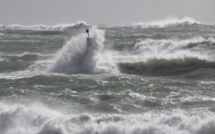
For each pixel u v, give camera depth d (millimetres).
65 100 72375
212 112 61969
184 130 54656
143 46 130625
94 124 57719
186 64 103062
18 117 62156
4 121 62031
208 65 101000
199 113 61531
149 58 110000
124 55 124188
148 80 88500
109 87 81812
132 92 77188
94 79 90062
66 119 59531
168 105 67562
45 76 92625
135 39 178750
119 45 140750
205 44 122188
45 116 61625
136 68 103688
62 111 66375
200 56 107875
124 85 83125
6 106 66375
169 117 57406
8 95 75375
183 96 73188
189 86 81250
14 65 111562
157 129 55031
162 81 86812
